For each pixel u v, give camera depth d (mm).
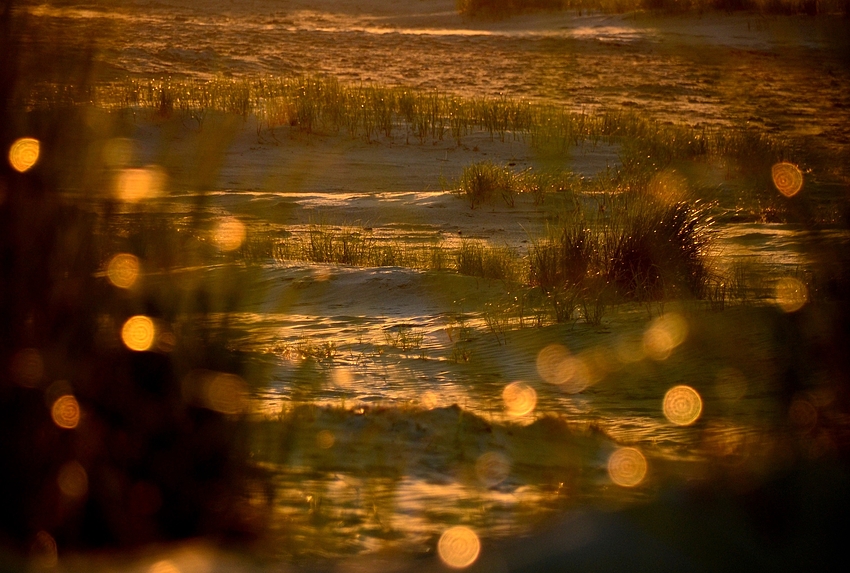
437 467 8422
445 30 84312
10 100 6691
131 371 6938
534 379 13875
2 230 6645
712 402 11273
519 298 19359
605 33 74875
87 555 6379
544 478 8180
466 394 12797
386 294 19766
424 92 53625
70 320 6777
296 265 21250
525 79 59500
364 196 32250
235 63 58125
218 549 6391
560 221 24703
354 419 9742
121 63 49969
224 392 7242
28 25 6793
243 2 97250
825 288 7598
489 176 32969
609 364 14250
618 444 9852
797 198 7621
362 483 7715
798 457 6062
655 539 4695
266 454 7887
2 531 6367
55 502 6473
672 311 16578
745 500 5078
